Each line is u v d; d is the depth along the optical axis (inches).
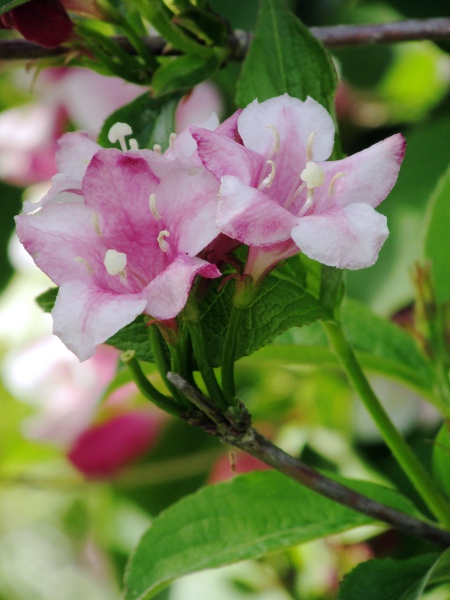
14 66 15.9
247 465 19.9
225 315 13.4
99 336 12.2
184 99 15.1
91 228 12.8
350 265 12.2
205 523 14.5
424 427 18.7
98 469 21.7
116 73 15.0
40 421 21.5
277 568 18.8
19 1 13.4
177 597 20.0
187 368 12.9
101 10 14.7
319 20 18.7
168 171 12.7
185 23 14.7
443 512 14.2
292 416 21.1
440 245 15.9
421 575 13.8
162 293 12.3
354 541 17.9
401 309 19.1
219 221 12.2
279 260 12.8
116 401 20.8
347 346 13.9
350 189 12.7
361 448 19.0
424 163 19.3
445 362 15.2
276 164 13.0
